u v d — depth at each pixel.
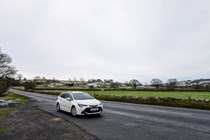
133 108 17.83
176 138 7.21
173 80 98.06
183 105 20.05
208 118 11.66
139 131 8.38
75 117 12.52
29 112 15.36
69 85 157.88
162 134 7.82
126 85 127.12
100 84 178.25
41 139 7.25
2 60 51.94
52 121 11.12
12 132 8.47
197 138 7.20
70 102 13.59
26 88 94.50
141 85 112.75
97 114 13.73
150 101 26.17
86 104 12.49
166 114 13.54
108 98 33.78
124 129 8.80
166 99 27.19
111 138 7.29
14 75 53.03
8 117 12.86
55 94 53.12
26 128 9.26
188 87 92.81
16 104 22.94
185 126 9.34
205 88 84.00
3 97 39.06
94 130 8.65
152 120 11.12
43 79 191.62
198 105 19.39
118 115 13.20
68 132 8.30
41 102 26.33
